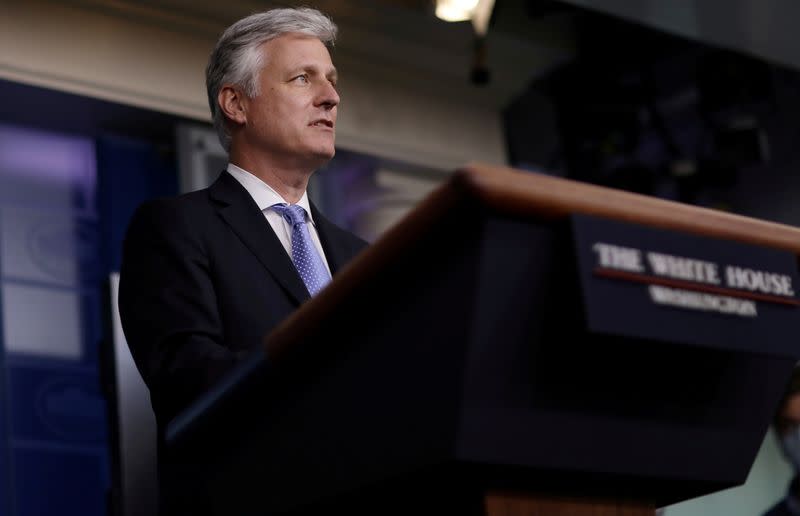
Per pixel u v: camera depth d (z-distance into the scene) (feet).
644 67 21.50
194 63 18.21
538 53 21.01
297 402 3.02
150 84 17.78
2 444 16.02
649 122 21.84
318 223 5.10
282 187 5.09
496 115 21.57
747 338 2.81
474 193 2.46
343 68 19.79
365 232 19.72
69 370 16.88
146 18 17.95
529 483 2.81
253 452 3.18
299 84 5.14
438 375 2.60
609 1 17.98
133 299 4.17
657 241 2.73
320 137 5.07
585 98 21.68
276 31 5.22
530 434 2.67
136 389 5.29
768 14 18.40
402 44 19.90
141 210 4.51
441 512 2.89
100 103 17.58
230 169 5.11
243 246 4.40
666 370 2.92
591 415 2.81
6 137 17.56
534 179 2.56
